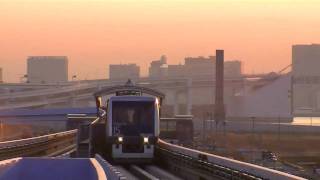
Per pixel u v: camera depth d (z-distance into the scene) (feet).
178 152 150.10
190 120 302.86
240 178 94.99
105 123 192.54
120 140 174.60
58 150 266.16
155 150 181.16
